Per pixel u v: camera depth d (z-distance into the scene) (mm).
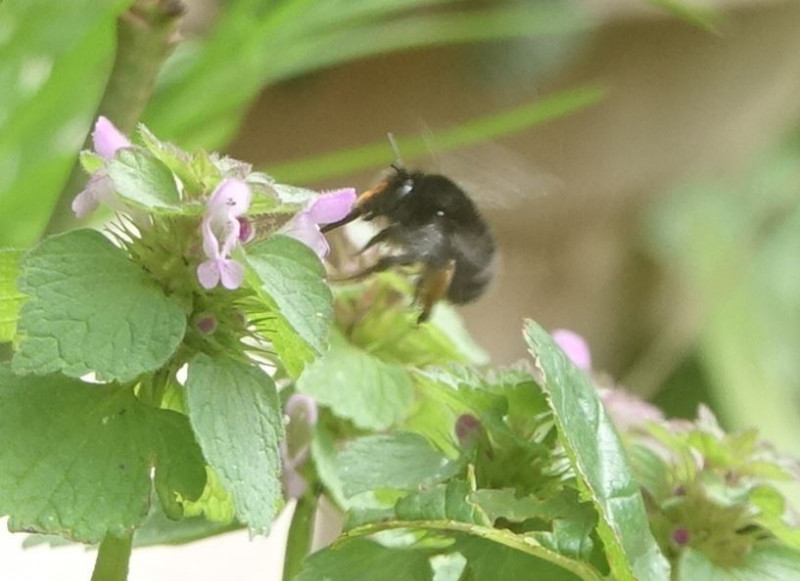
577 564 299
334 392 341
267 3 542
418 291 364
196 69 469
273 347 307
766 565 324
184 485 299
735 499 323
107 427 300
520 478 315
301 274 296
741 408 835
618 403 350
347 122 805
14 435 297
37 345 292
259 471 296
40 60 490
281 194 301
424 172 391
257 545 683
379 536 315
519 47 819
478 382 318
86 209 303
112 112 336
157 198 296
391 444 319
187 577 654
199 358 300
